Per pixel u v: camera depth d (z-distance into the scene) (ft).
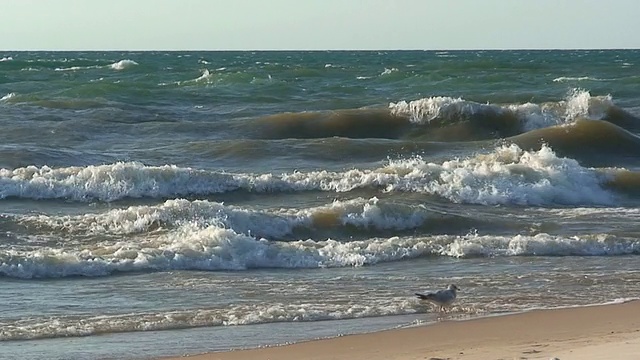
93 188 140.05
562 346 61.31
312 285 90.27
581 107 230.89
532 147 195.83
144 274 95.20
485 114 225.35
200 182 144.46
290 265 101.35
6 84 340.59
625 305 79.15
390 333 69.15
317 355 61.77
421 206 127.75
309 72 436.76
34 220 115.03
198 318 75.25
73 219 115.85
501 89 332.39
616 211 137.90
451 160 172.65
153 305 81.10
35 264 94.79
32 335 69.87
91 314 77.46
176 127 217.56
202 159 177.06
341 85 365.40
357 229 121.19
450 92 322.14
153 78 403.75
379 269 99.96
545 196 146.41
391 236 120.16
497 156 163.43
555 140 199.21
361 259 103.24
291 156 179.83
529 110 227.81
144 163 171.01
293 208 135.44
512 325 71.51
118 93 292.81
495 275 95.76
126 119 236.02
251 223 118.32
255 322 74.54
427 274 96.58
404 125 224.12
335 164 175.52
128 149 188.14
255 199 143.02
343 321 75.00
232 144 184.75
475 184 146.30
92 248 103.71
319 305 80.69
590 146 199.00
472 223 124.77
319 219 121.39
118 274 95.30
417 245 108.68
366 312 77.82
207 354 62.85
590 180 152.46
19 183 138.21
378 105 273.33
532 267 100.53
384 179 147.33
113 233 112.98
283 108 270.46
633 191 152.66
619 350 57.52
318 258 102.94
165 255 99.55
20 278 92.79
